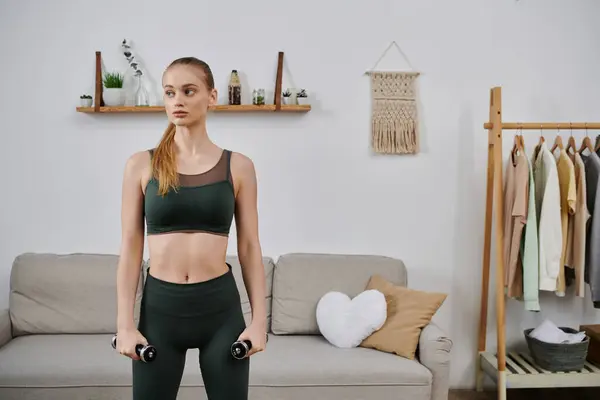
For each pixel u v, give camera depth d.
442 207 3.25
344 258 3.09
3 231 3.17
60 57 3.12
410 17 3.19
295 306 2.95
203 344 1.59
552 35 3.23
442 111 3.23
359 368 2.47
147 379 1.54
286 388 2.45
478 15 3.21
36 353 2.57
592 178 2.93
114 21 3.11
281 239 3.24
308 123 3.20
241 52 3.15
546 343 2.82
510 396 3.16
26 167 3.15
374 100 3.17
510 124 2.84
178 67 1.51
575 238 2.88
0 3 3.08
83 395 2.42
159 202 1.52
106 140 3.16
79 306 2.91
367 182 3.24
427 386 2.47
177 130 1.57
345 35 3.18
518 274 2.93
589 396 3.15
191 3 3.12
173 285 1.55
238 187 1.62
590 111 3.25
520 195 2.81
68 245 3.19
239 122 3.18
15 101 3.12
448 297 3.27
